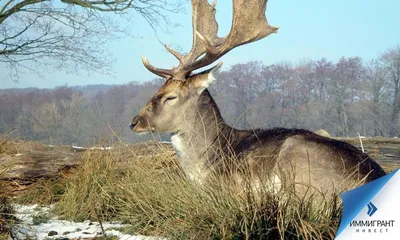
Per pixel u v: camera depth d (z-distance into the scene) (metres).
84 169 9.06
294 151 7.19
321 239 5.59
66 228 7.40
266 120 53.72
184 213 6.79
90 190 8.57
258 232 5.90
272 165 7.31
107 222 7.86
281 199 6.06
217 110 8.70
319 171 6.92
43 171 9.78
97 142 9.98
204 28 9.26
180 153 8.66
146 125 8.57
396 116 49.78
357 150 7.22
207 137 8.52
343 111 50.44
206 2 9.36
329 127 51.47
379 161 11.34
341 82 53.94
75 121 24.19
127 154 10.02
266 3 8.59
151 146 10.59
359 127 50.38
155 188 7.66
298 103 55.28
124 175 9.06
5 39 21.30
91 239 6.73
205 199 6.68
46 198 9.24
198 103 8.56
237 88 55.06
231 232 6.07
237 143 8.32
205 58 8.45
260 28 8.52
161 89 8.68
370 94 53.16
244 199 6.24
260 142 7.73
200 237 6.23
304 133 7.58
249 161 7.54
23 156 9.86
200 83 8.49
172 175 7.95
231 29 8.46
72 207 8.30
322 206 6.16
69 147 10.97
